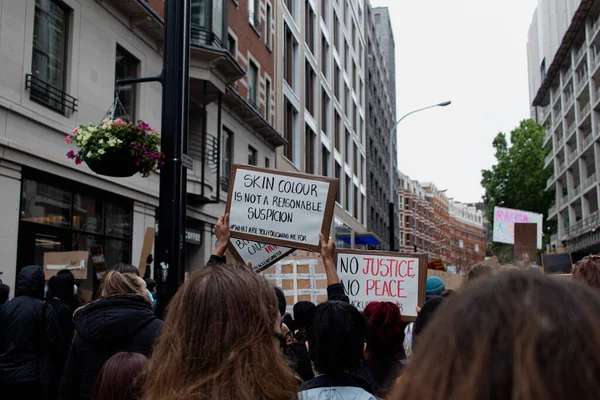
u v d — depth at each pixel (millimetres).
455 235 177000
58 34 12500
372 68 60094
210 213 19500
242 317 1909
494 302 1031
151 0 15938
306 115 33344
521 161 70812
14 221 10852
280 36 28422
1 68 10703
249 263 5188
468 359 1001
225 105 20625
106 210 14047
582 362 917
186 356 1876
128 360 2830
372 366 3840
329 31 40625
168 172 6422
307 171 34031
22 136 11148
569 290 1021
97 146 6824
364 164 52781
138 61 15469
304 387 2914
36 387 5621
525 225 11148
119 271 4203
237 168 5219
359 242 48594
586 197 58031
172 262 6215
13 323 5574
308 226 5062
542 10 78938
